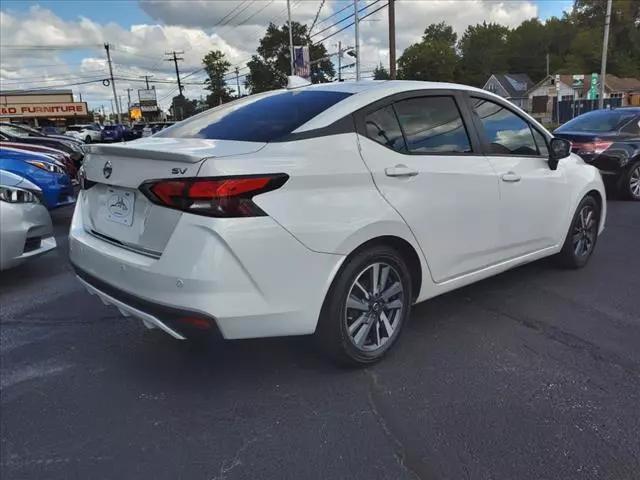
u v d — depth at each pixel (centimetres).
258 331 277
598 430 265
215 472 243
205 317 263
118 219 307
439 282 358
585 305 424
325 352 313
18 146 922
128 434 273
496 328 384
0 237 469
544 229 442
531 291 456
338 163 296
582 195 481
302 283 281
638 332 375
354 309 313
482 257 386
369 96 329
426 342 362
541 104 7000
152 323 285
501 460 245
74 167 960
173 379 326
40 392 314
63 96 6825
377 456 251
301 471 242
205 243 260
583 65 8862
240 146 288
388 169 316
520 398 294
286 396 303
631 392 298
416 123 346
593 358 338
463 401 293
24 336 391
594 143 905
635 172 907
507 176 392
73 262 343
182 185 262
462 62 10669
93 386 320
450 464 244
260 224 265
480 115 391
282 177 273
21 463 252
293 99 347
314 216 281
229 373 330
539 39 10469
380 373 324
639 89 6900
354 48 3162
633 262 538
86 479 241
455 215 354
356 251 304
